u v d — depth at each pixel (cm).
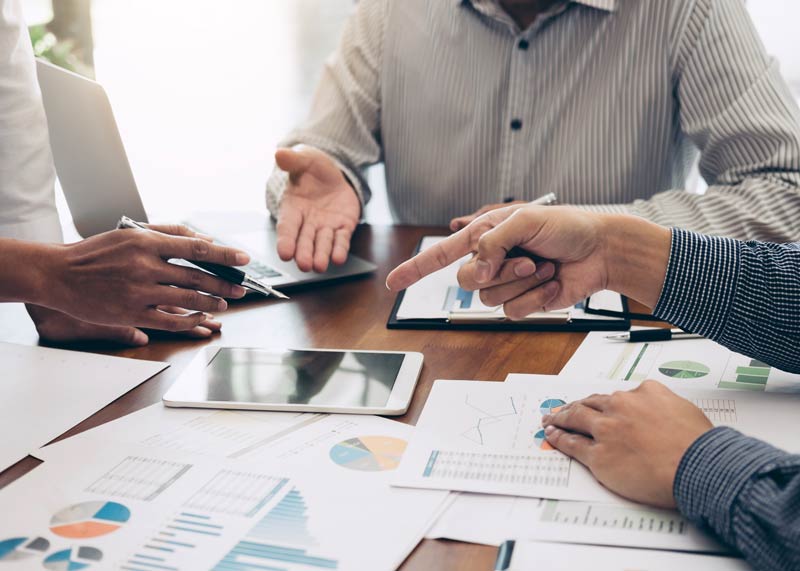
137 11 483
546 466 62
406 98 147
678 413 60
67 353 87
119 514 57
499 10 136
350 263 115
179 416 72
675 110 140
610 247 75
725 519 51
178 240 78
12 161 95
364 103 151
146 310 78
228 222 134
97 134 99
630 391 64
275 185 134
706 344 84
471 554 52
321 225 117
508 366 81
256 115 404
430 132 147
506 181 144
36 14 250
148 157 364
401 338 90
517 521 55
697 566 50
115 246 77
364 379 77
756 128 122
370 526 55
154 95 422
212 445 66
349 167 140
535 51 137
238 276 81
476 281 74
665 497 55
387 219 252
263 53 460
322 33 469
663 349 83
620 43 134
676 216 119
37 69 98
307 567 51
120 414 73
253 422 71
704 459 54
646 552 51
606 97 137
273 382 77
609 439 60
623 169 140
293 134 147
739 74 126
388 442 66
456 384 77
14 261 77
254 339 91
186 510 57
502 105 142
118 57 461
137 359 85
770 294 73
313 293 105
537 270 75
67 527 55
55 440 69
